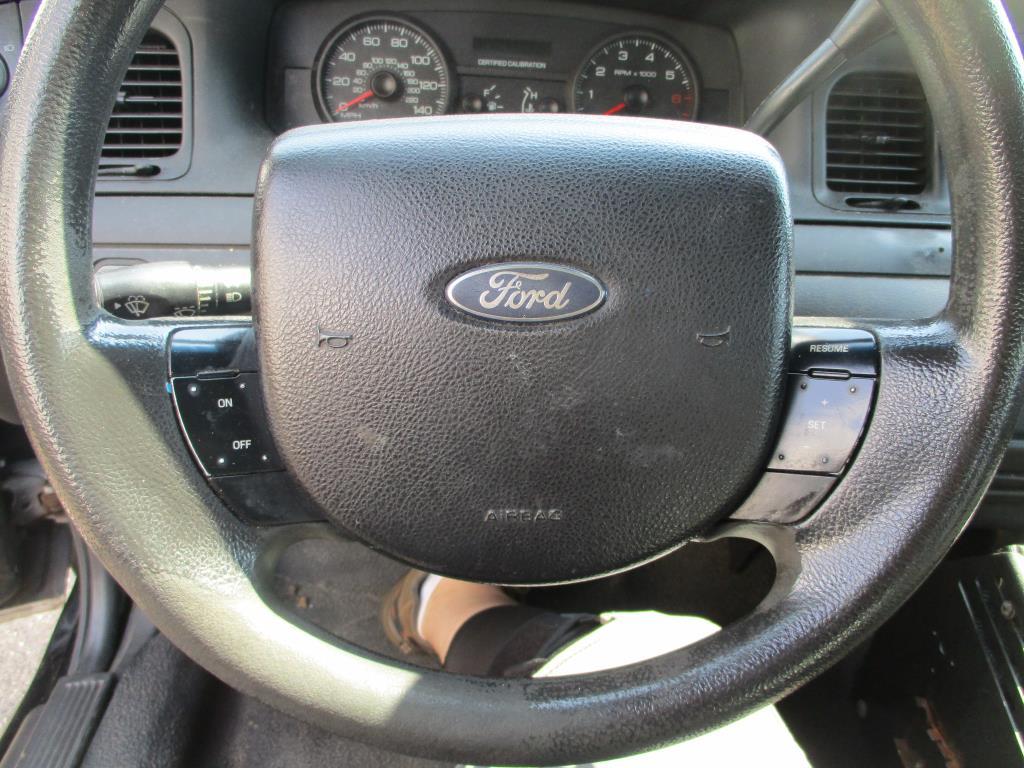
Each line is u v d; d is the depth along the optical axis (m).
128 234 1.30
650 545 0.67
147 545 0.60
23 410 0.59
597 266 0.61
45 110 0.58
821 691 1.39
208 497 0.64
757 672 0.60
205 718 1.27
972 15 0.58
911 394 0.63
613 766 0.82
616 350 0.62
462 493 0.64
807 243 1.39
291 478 0.66
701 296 0.62
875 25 0.99
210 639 0.60
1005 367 0.61
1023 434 1.24
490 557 0.66
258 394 0.66
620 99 1.57
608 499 0.64
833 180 1.42
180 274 0.85
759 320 0.63
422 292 0.61
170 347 0.64
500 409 0.62
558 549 0.66
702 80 1.57
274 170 0.61
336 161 0.61
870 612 0.62
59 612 1.59
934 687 1.17
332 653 0.60
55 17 0.58
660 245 0.61
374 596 1.64
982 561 1.09
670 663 0.61
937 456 0.62
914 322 0.68
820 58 1.08
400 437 0.63
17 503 1.40
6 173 0.58
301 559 1.69
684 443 0.64
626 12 1.53
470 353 0.62
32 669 1.51
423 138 0.61
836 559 0.63
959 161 0.62
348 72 1.51
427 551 0.66
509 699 0.58
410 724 0.58
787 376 0.66
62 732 1.18
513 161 0.61
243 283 0.87
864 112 1.42
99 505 0.59
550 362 0.62
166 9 1.30
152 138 1.33
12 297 0.58
